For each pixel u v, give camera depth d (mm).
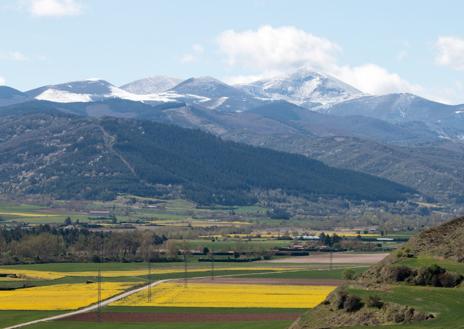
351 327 174125
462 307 171875
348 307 182375
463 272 188250
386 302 177500
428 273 190000
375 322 173875
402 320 170750
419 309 171875
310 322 185125
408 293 182875
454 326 161000
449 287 186500
